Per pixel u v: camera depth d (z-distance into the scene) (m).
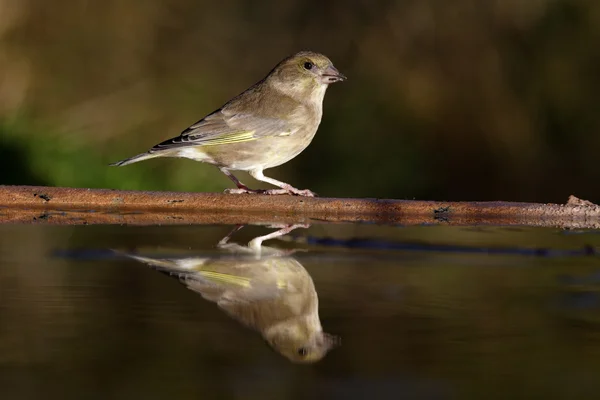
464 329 5.20
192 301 5.70
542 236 8.56
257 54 21.67
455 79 20.39
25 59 19.19
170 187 18.47
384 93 20.52
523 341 4.97
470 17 20.78
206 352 4.75
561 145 19.81
